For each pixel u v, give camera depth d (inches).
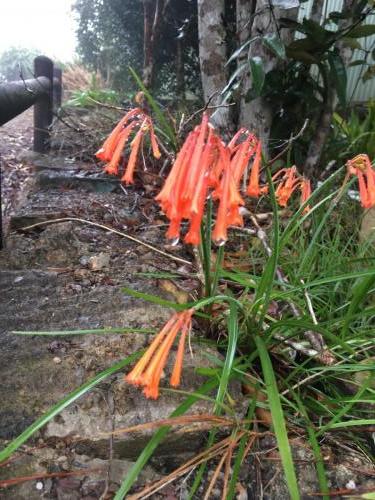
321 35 73.3
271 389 31.1
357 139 89.7
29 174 106.3
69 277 55.4
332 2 141.6
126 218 72.0
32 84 91.2
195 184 23.5
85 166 95.3
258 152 30.2
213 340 45.7
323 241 64.9
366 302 53.6
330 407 41.5
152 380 24.5
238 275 51.2
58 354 42.5
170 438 36.4
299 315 45.0
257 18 76.2
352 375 43.5
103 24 190.4
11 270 57.3
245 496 34.9
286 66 81.8
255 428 37.6
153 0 144.1
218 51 82.4
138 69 191.2
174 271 56.8
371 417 41.1
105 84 200.4
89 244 62.9
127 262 59.5
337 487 35.5
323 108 81.2
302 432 39.1
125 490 26.7
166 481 31.8
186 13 145.7
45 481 34.3
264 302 39.5
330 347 41.5
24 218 67.2
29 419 36.6
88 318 47.6
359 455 38.5
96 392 38.8
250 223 71.0
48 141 110.3
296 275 51.6
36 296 51.1
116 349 43.4
